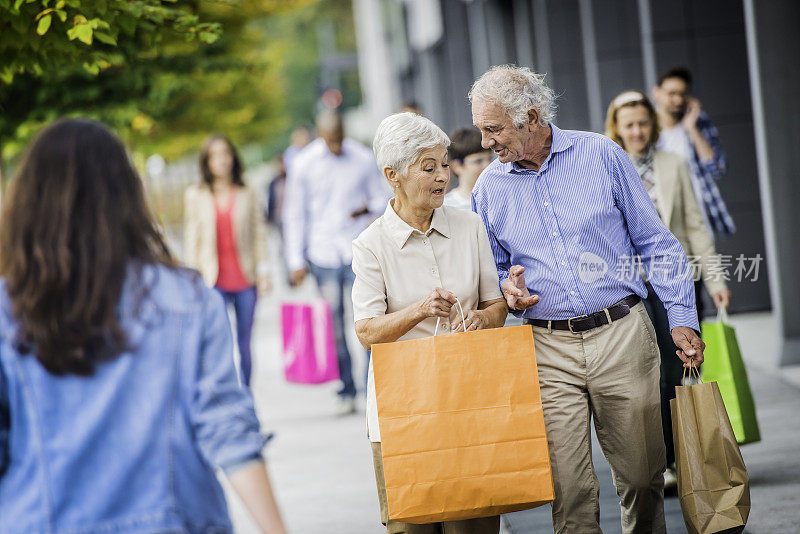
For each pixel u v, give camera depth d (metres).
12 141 26.66
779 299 23.03
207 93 38.56
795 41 22.92
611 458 11.00
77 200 6.43
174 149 46.62
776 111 22.97
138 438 6.23
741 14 28.70
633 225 10.81
